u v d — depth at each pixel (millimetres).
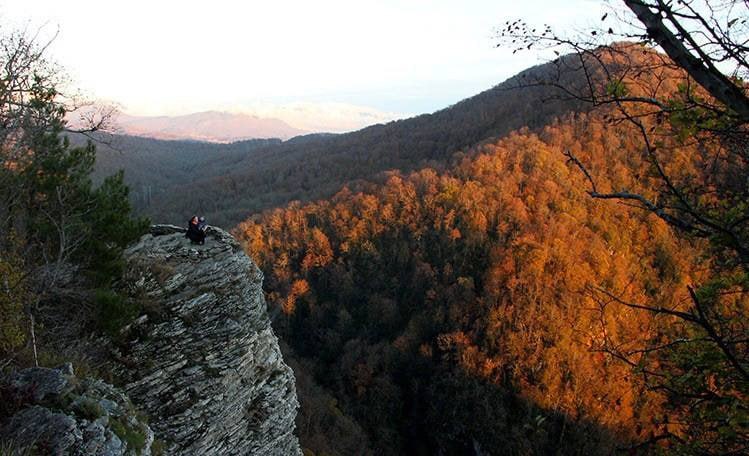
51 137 12195
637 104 5078
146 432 9344
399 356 56500
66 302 12188
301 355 61312
